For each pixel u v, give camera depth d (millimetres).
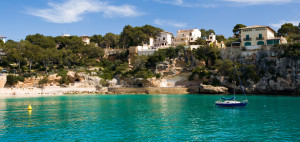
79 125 33625
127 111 46781
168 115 41875
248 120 37031
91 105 57312
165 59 108438
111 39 145750
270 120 37000
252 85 89812
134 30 134250
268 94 89562
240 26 135625
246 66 91500
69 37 137875
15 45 107062
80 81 106250
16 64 113375
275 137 27219
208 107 52438
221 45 112312
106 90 103500
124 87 103312
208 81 96812
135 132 29516
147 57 111562
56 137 27359
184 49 109062
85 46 126312
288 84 85938
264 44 95688
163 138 26891
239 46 100250
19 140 26266
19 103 62469
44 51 107938
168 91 96688
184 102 62688
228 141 25750
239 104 52125
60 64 119312
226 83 93125
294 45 86125
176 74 105812
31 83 98938
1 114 43438
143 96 84875
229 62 92938
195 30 132125
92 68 113250
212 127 32219
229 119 37938
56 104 59844
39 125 33688
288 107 52000
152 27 146750
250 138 26859
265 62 91250
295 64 85500
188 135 28109
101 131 30047
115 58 128125
